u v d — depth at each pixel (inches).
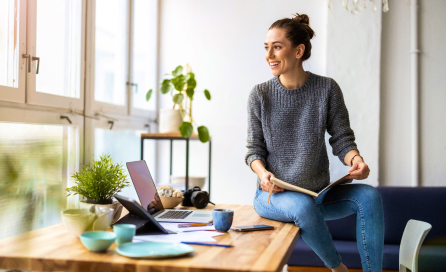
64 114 87.3
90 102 97.8
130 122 121.3
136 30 128.4
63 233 47.8
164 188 72.9
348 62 125.7
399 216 112.1
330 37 126.3
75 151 92.7
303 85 68.4
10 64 72.0
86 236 40.3
